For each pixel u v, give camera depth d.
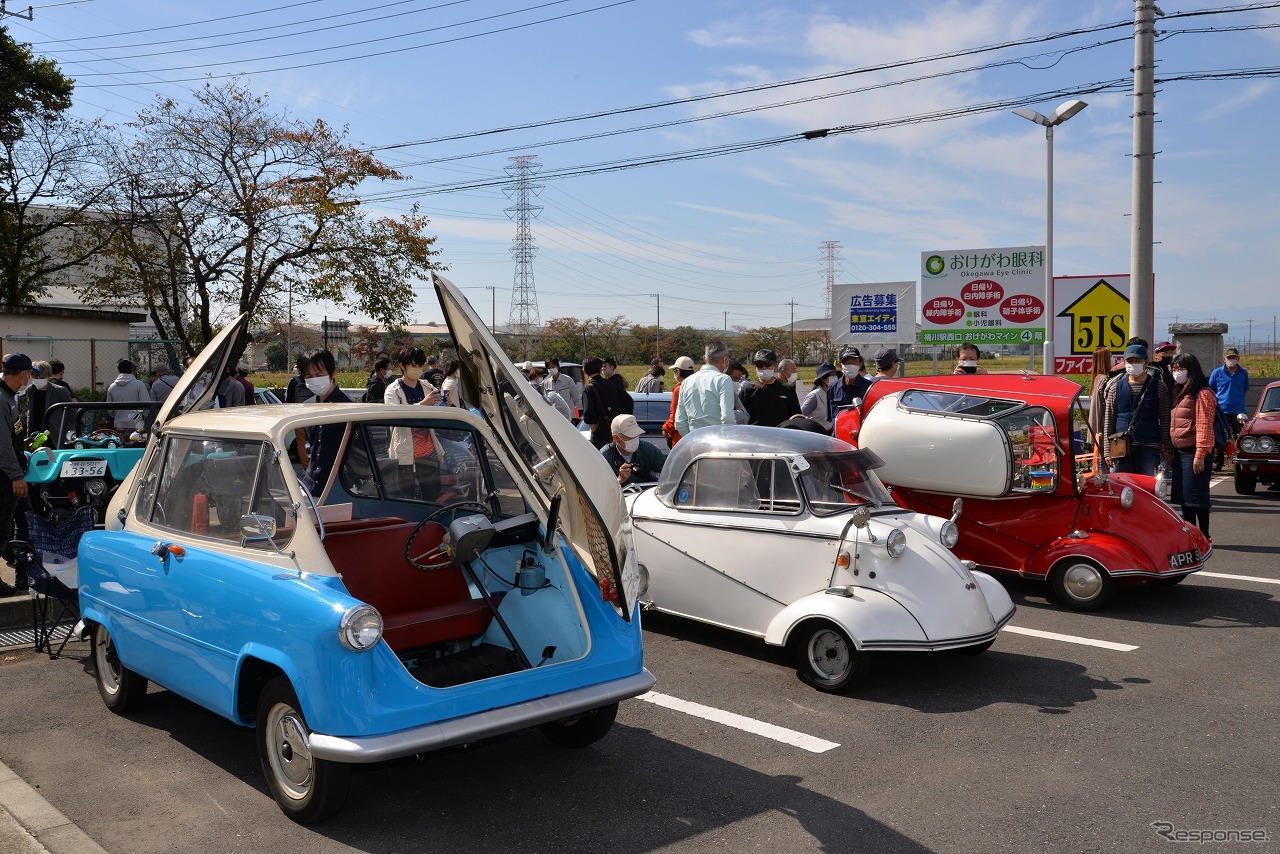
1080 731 5.04
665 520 6.60
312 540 3.97
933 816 4.07
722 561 6.29
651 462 8.02
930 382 8.20
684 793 4.33
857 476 6.27
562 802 4.24
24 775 4.56
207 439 4.76
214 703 4.26
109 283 25.16
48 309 21.81
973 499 7.80
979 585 6.04
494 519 5.10
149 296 24.67
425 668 4.29
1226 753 4.71
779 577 6.01
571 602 4.47
